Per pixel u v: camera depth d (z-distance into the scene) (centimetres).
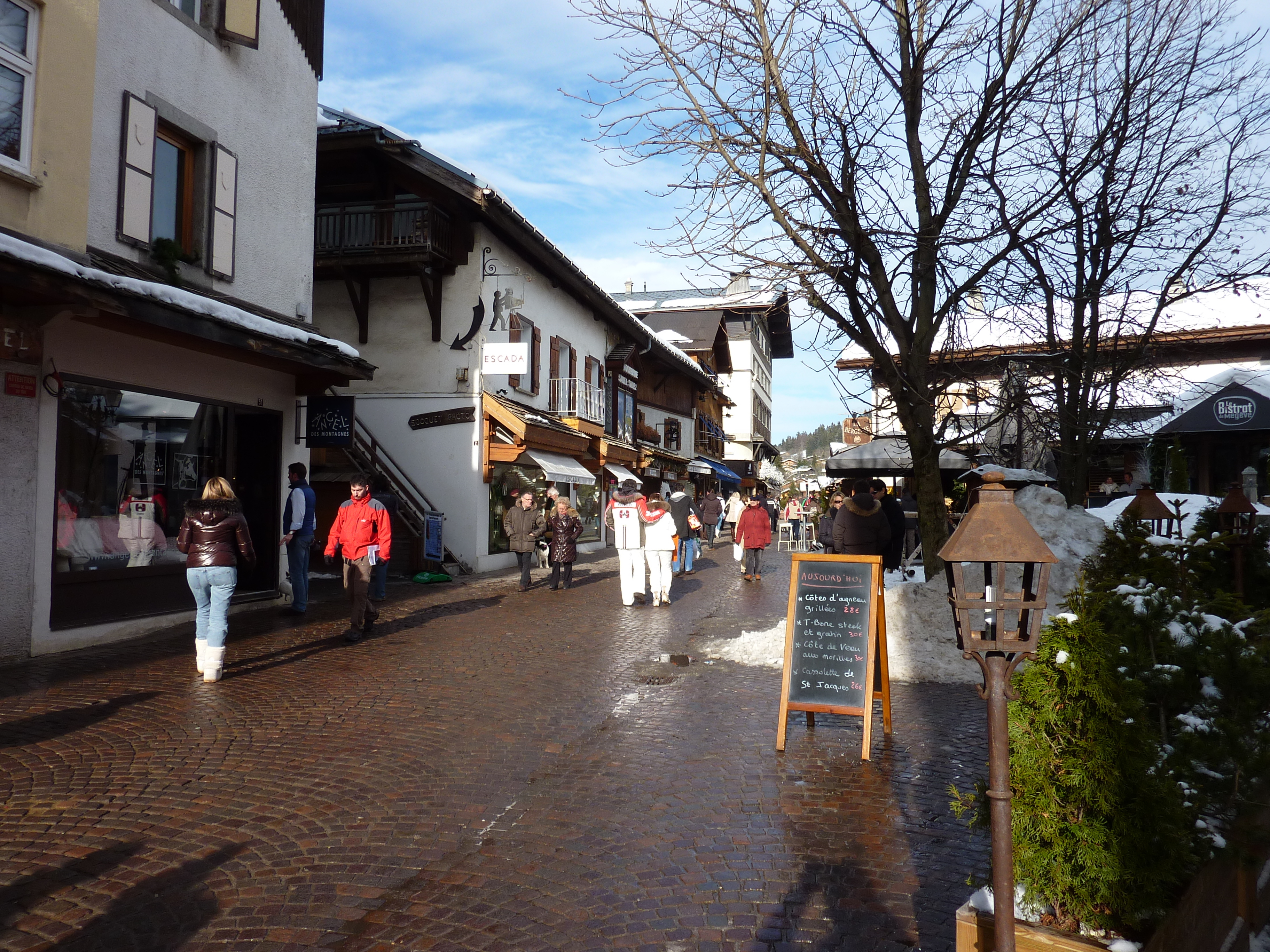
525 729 623
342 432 1241
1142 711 260
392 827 439
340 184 1809
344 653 894
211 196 1077
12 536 800
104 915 345
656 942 327
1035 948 250
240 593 1188
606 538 2736
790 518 2955
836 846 418
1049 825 262
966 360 906
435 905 356
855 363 1557
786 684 581
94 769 519
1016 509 243
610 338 2716
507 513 1513
